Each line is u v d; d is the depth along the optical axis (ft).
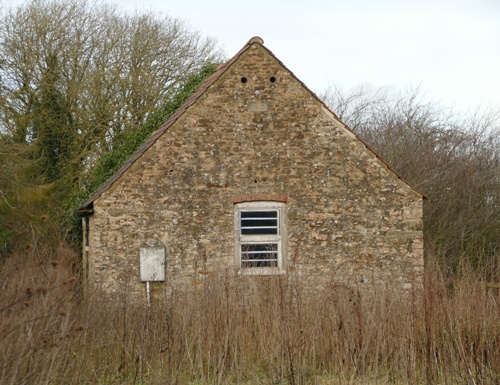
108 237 56.44
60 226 81.66
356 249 57.52
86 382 37.14
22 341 32.19
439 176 84.33
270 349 41.27
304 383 38.22
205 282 45.14
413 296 41.37
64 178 94.53
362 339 40.19
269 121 57.72
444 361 40.50
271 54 57.93
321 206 57.67
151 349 40.73
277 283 44.98
